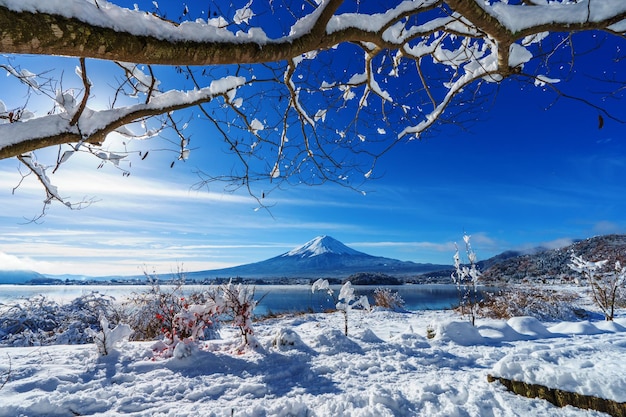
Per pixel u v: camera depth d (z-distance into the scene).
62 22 1.13
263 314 16.17
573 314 13.20
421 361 5.76
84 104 1.74
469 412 3.61
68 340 8.79
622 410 3.38
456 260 12.32
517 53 2.49
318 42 1.84
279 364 5.42
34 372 4.68
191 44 1.43
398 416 3.60
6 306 9.73
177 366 5.12
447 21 2.57
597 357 4.95
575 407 3.60
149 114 2.08
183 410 3.72
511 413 3.55
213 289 7.36
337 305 8.70
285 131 3.30
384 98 3.41
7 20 1.04
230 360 5.41
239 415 3.57
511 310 13.17
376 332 9.52
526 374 4.00
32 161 2.96
